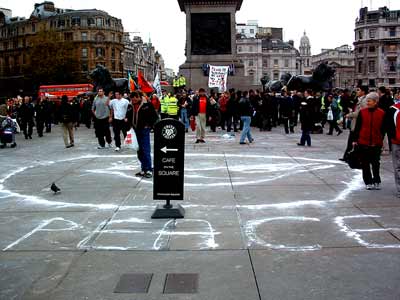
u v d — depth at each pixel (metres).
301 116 16.59
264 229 6.51
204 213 7.41
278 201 8.16
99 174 11.16
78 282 4.79
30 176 11.08
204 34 33.12
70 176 10.96
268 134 21.73
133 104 10.61
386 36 118.06
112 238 6.21
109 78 33.91
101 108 16.39
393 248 5.68
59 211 7.70
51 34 89.75
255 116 26.05
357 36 123.44
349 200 8.19
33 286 4.72
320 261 5.27
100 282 4.78
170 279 4.82
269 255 5.48
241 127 23.91
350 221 6.87
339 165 12.09
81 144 18.38
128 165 12.51
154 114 10.61
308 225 6.68
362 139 8.98
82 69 113.94
